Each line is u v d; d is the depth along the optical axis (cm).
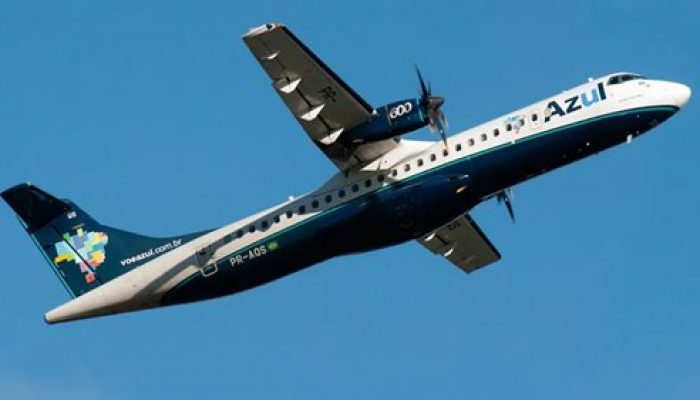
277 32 14225
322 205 15600
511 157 15275
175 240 16262
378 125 15175
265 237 15738
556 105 15325
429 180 15212
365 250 15725
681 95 15238
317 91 14850
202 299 16300
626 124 15200
